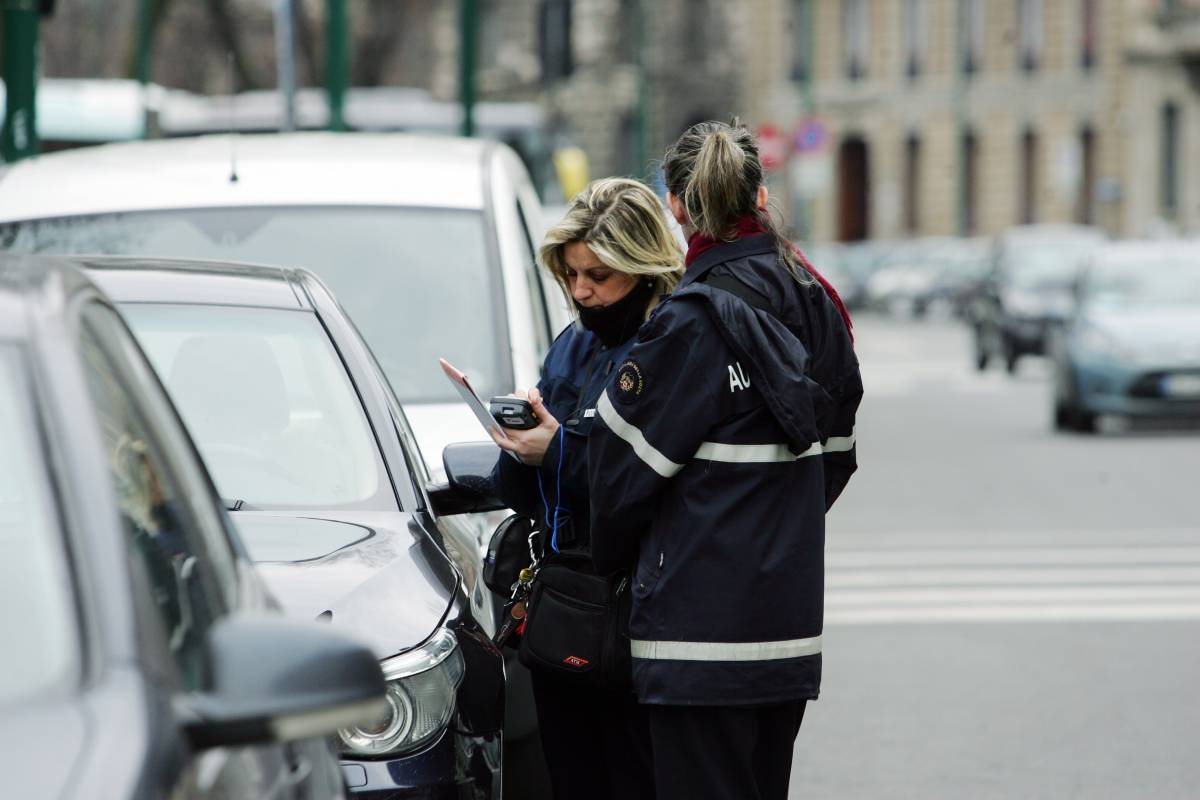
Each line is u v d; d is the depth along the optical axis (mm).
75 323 7617
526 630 12000
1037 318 76625
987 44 176500
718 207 11234
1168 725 20062
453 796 10797
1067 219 171250
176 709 6492
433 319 18422
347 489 13023
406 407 17359
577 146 186875
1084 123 170000
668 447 10797
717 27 189375
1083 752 18969
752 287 11148
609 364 12188
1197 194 163875
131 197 19312
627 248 11906
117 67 115875
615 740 12531
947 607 27078
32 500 6844
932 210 180250
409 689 10812
